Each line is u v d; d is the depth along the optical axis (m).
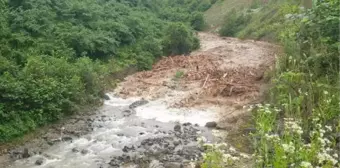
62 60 15.30
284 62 12.95
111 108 15.02
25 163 10.10
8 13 17.06
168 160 10.01
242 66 21.11
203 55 24.97
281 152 6.06
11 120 11.55
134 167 9.80
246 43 31.64
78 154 10.73
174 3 54.84
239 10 46.06
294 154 6.12
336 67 9.85
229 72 19.42
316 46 11.00
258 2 44.62
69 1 21.58
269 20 35.06
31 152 10.79
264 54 25.05
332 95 8.86
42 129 12.29
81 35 18.34
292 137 6.68
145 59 21.58
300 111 8.95
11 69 13.03
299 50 11.59
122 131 12.55
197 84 17.89
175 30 25.27
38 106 12.43
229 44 31.33
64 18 20.09
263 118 8.06
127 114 14.27
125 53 21.23
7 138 11.10
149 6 38.75
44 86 12.84
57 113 12.98
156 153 10.52
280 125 8.55
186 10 51.06
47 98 12.60
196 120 13.48
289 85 10.25
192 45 27.00
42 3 19.16
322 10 9.96
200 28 45.31
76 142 11.62
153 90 17.28
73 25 20.03
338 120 8.12
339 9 9.58
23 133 11.62
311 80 9.66
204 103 15.24
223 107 14.64
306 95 9.19
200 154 10.34
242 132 11.12
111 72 18.59
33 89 12.43
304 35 11.72
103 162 10.20
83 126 12.91
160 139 11.66
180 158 10.12
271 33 32.09
